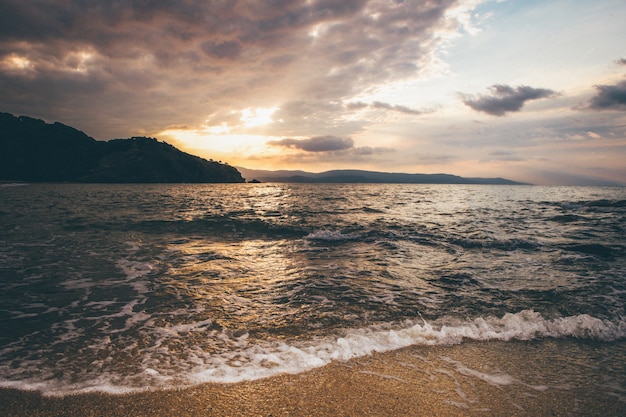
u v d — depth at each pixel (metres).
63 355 4.85
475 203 36.19
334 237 15.11
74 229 16.56
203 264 10.55
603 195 52.94
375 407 3.72
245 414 3.58
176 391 3.96
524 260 11.09
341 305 7.05
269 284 8.54
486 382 4.27
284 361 4.69
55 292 7.72
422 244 13.66
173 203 35.66
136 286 8.27
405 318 6.36
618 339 5.60
